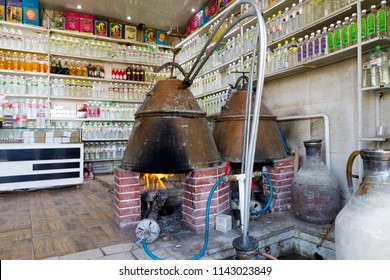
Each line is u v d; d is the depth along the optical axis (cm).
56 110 516
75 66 543
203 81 507
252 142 166
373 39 222
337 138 292
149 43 622
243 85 330
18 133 401
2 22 470
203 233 231
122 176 243
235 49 413
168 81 258
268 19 371
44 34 516
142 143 231
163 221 260
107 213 300
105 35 574
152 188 287
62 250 205
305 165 257
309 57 295
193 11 549
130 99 590
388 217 133
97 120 557
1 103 446
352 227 141
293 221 255
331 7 274
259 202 285
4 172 383
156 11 552
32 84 500
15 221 274
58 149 418
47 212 305
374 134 254
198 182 232
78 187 442
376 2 240
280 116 366
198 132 239
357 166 267
